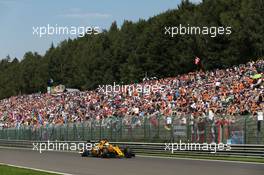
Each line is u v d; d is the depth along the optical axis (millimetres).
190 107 103312
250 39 155750
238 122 77312
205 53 172500
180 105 109312
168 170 56500
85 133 113375
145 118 95625
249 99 93312
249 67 115875
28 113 186625
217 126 80375
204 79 123562
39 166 66938
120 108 131250
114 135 103688
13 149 125562
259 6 155125
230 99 98250
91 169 59531
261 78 103000
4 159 84562
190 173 52562
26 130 139625
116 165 64938
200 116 86625
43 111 174625
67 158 82625
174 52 191375
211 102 101562
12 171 59656
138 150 95438
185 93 117062
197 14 183875
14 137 147125
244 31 158125
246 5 159250
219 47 170375
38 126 133750
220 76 120062
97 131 109000
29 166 67625
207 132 82062
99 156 84062
